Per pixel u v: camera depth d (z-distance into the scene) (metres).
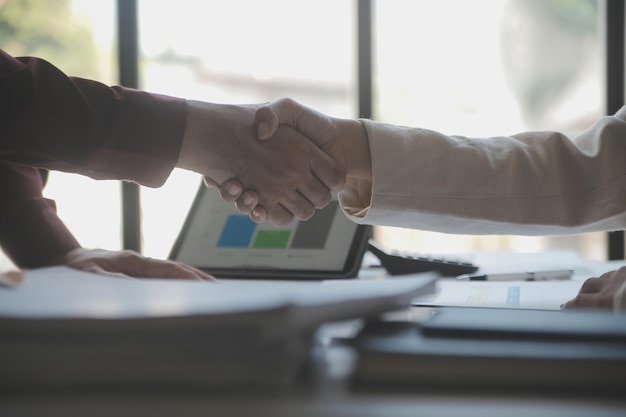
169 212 2.82
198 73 3.02
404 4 2.92
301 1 3.06
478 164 0.96
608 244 2.80
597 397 0.34
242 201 1.08
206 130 1.01
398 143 0.97
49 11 2.96
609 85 2.78
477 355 0.36
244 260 1.21
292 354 0.37
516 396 0.35
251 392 0.35
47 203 0.98
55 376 0.36
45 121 0.88
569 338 0.40
